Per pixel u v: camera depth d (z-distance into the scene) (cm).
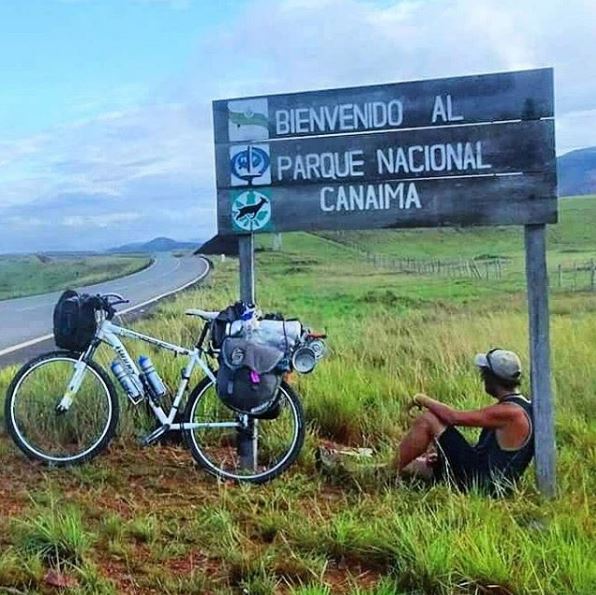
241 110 623
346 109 603
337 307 2020
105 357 877
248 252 632
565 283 2433
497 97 575
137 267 7719
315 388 810
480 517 491
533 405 571
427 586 416
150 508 523
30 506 512
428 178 591
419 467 585
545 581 414
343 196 607
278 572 436
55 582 409
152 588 418
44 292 4728
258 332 573
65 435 629
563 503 533
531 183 571
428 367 1071
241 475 588
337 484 588
